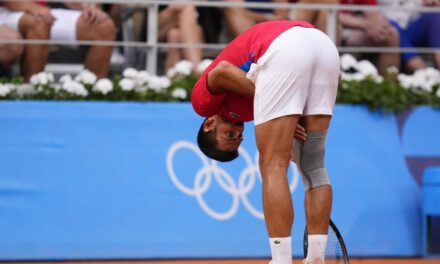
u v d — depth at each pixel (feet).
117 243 83.41
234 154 60.75
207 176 85.15
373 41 99.50
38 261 82.58
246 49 54.90
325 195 54.90
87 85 86.74
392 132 88.43
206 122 59.36
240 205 85.25
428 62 104.94
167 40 95.86
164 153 84.89
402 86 89.81
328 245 58.59
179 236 84.23
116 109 84.84
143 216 83.97
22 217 82.43
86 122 84.33
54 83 93.30
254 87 53.72
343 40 100.99
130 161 84.33
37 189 82.94
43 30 90.38
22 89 86.28
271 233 52.70
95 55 91.76
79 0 88.84
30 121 83.51
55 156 83.46
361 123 87.92
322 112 54.19
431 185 86.07
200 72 89.51
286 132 52.85
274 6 89.25
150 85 87.20
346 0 100.48
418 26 102.22
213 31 98.17
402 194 87.81
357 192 86.94
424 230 87.15
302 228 84.99
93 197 83.51
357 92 87.71
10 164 82.84
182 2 88.94
